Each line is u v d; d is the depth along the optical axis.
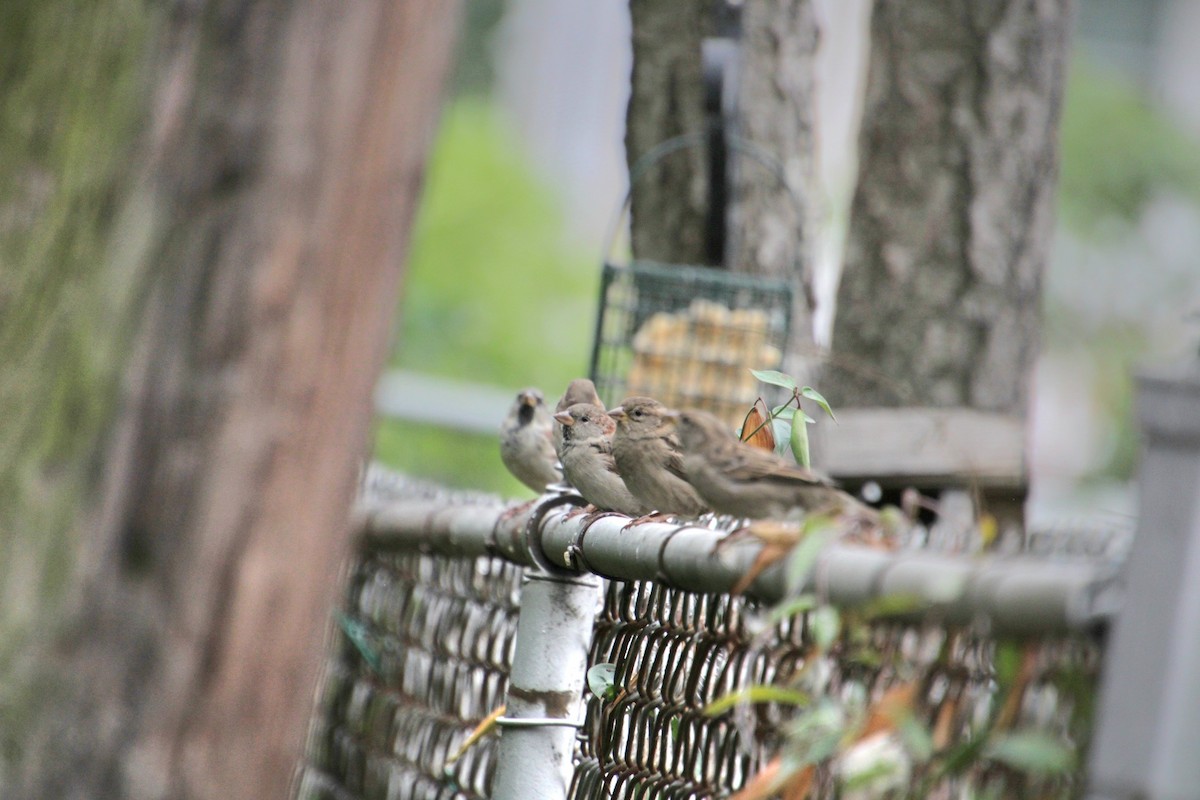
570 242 36.28
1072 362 32.53
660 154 13.23
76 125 4.89
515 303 32.03
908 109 15.16
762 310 13.30
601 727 6.82
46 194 4.91
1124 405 31.28
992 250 14.98
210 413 4.72
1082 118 33.69
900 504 12.79
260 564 4.77
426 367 30.33
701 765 5.86
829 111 35.44
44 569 4.74
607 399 13.38
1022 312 15.17
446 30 4.92
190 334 4.72
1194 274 32.62
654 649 6.48
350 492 4.91
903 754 4.60
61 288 4.83
